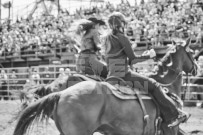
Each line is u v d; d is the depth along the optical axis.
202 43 25.47
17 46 36.88
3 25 42.50
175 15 29.72
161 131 9.66
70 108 7.82
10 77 30.56
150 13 31.44
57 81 11.00
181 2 31.28
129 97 8.70
